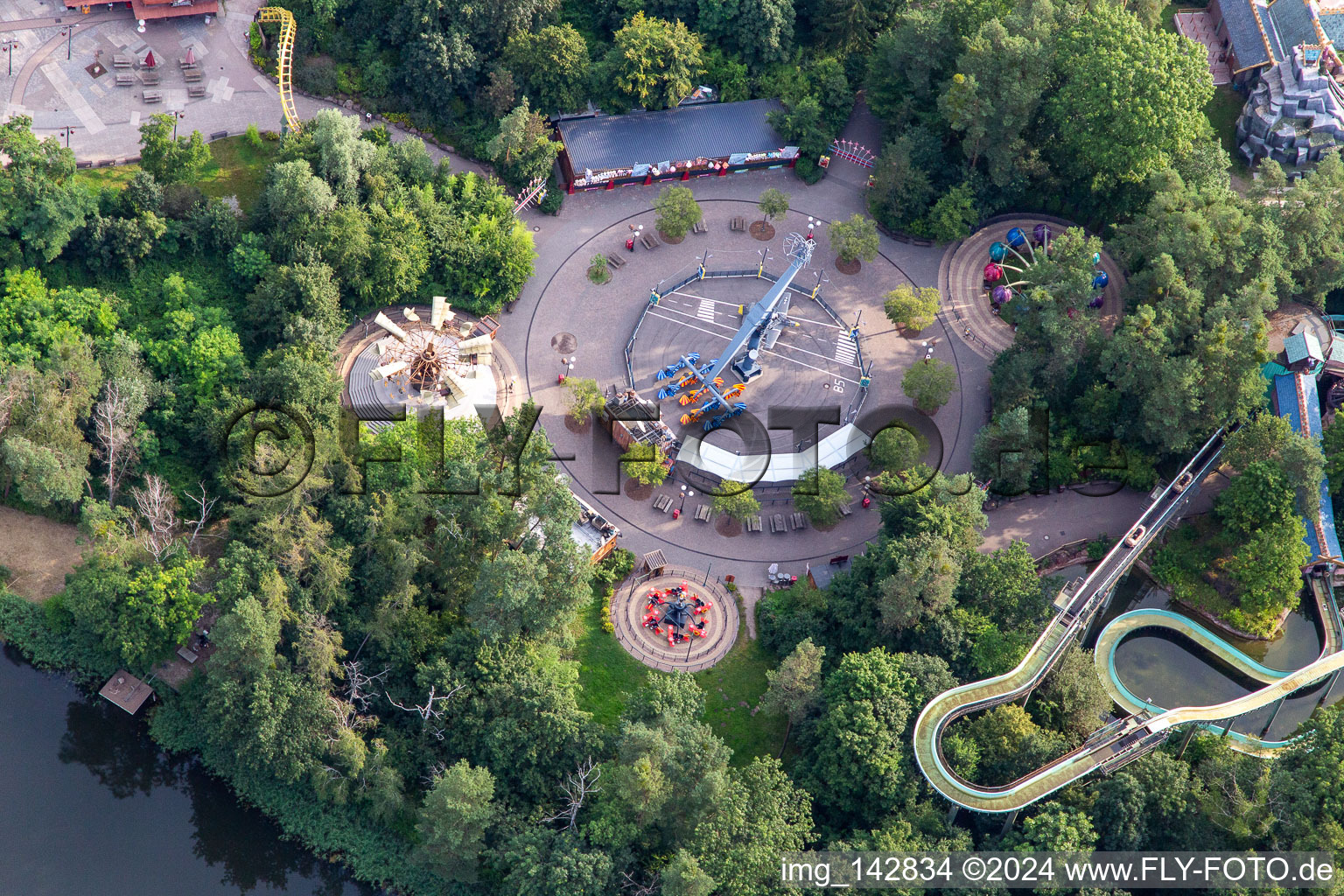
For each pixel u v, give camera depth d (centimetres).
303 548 18138
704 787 16238
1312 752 17288
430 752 18025
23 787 18125
